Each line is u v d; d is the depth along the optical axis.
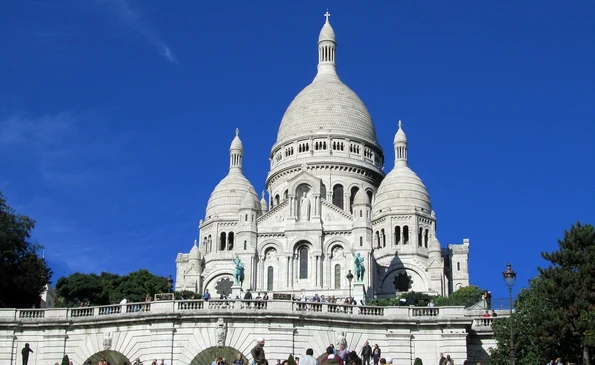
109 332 75.38
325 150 191.12
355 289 133.50
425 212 178.38
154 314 73.94
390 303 129.88
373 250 166.50
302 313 73.94
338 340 74.06
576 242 77.12
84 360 75.38
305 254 163.38
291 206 165.62
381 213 178.38
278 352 72.56
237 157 194.50
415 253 173.88
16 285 101.69
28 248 106.06
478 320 78.62
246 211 165.62
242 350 72.56
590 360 72.75
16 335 76.69
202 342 73.00
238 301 74.50
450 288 180.62
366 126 197.50
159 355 73.12
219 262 177.50
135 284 129.88
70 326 76.44
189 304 74.88
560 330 72.12
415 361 71.00
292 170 188.88
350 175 188.00
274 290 161.50
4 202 104.19
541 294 75.69
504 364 73.31
